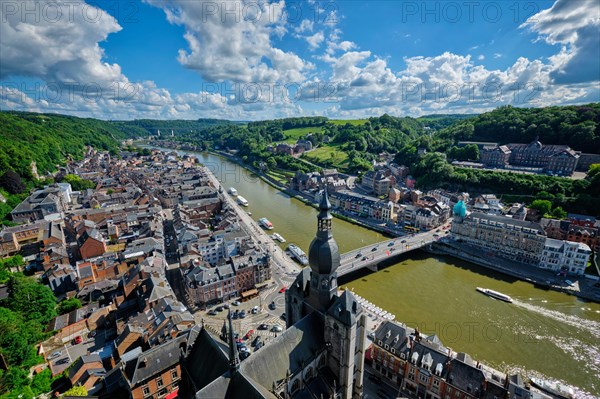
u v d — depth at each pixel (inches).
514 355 3735.2
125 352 3481.8
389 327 3479.3
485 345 3897.6
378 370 3486.7
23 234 6230.3
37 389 3029.0
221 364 2336.4
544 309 4596.5
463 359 3056.1
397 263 6107.3
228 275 4731.8
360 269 5851.4
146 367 2960.1
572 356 3718.0
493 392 2699.3
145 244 5777.6
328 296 2664.9
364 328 2600.9
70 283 4790.8
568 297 4896.7
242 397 1984.5
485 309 4611.2
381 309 4557.1
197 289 4500.5
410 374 3191.4
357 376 2773.1
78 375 3097.9
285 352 2428.6
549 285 5128.0
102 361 3368.6
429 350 3147.1
